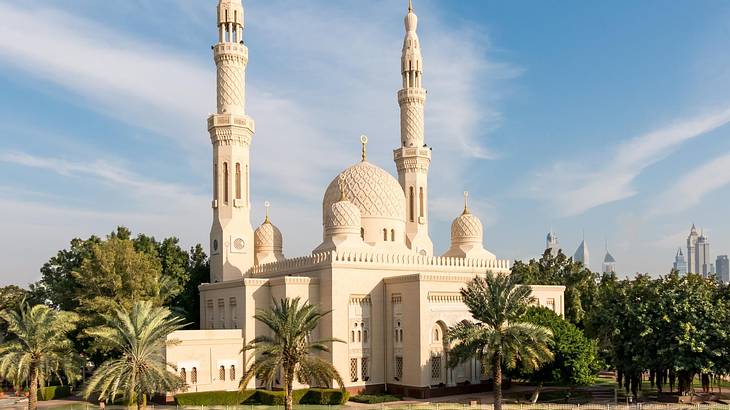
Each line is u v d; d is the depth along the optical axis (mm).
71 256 98125
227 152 91562
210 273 95875
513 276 60250
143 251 99250
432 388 74438
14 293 97438
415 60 105188
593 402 71500
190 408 68188
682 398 70562
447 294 76875
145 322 53406
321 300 77812
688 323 67062
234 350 76875
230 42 93188
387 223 91500
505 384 81812
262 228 99500
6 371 65125
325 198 96250
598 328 75438
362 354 77562
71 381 65250
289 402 55938
